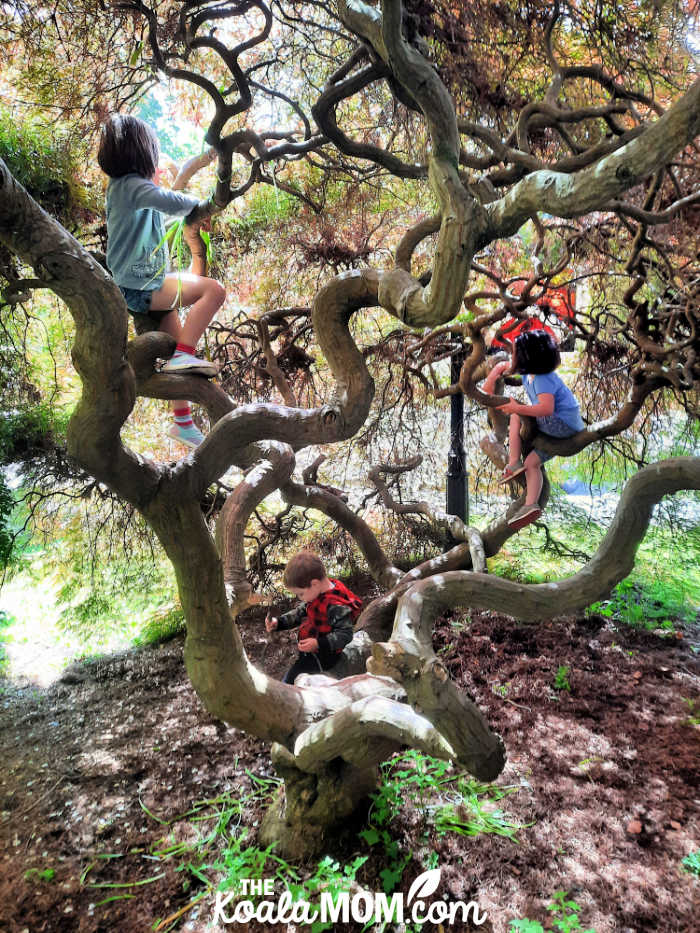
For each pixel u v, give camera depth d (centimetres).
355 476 687
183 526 185
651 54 300
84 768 376
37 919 264
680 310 294
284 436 179
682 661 460
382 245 501
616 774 336
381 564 430
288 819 284
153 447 606
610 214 352
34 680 501
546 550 624
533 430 315
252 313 565
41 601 662
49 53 312
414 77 120
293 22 329
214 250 543
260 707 225
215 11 243
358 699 249
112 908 269
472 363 300
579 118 257
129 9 254
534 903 257
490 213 123
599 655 472
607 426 312
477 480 637
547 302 378
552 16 258
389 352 484
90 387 146
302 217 499
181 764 374
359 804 299
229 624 209
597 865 276
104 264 321
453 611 548
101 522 595
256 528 658
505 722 390
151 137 216
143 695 468
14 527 646
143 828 320
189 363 224
